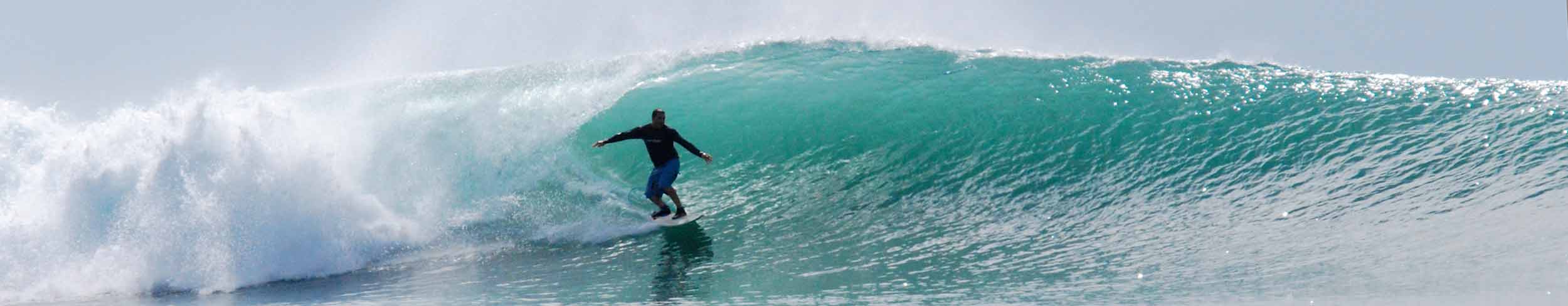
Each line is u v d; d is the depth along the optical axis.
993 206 22.56
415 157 25.92
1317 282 14.32
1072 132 26.83
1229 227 19.20
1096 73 30.47
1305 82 28.61
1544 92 25.67
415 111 28.31
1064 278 15.94
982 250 18.75
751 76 31.48
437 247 22.22
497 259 20.91
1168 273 15.77
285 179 21.59
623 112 29.30
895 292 15.62
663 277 18.02
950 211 22.45
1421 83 27.61
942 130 27.64
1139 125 26.70
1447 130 24.19
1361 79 28.36
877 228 21.41
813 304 14.91
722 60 33.41
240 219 20.94
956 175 25.06
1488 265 14.38
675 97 30.30
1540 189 19.56
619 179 26.11
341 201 22.27
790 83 30.89
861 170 26.06
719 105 29.83
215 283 19.73
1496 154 22.27
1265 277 15.01
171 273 19.92
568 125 28.23
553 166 26.56
